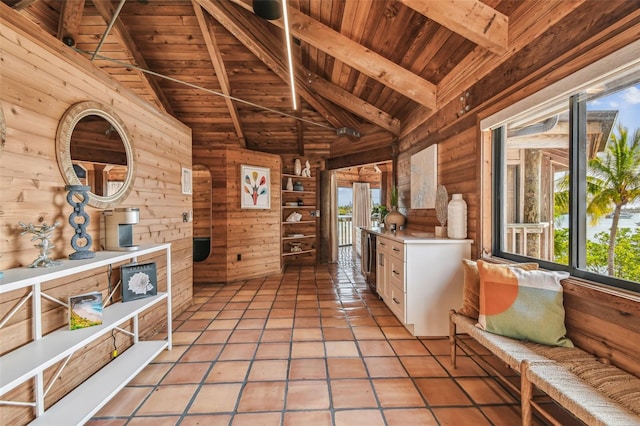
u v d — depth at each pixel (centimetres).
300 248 615
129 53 375
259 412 168
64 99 177
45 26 330
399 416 165
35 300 151
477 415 166
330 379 200
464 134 280
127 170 233
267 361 224
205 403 176
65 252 178
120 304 205
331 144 623
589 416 106
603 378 128
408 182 433
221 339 261
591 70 149
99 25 350
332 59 380
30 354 136
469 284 208
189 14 348
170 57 406
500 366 216
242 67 431
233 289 427
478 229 254
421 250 266
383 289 345
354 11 275
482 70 251
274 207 526
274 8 286
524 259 213
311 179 631
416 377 203
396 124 466
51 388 164
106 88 212
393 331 278
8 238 145
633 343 132
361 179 881
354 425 158
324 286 444
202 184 485
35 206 159
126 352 217
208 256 463
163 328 285
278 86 465
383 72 324
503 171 245
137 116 249
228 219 464
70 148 180
